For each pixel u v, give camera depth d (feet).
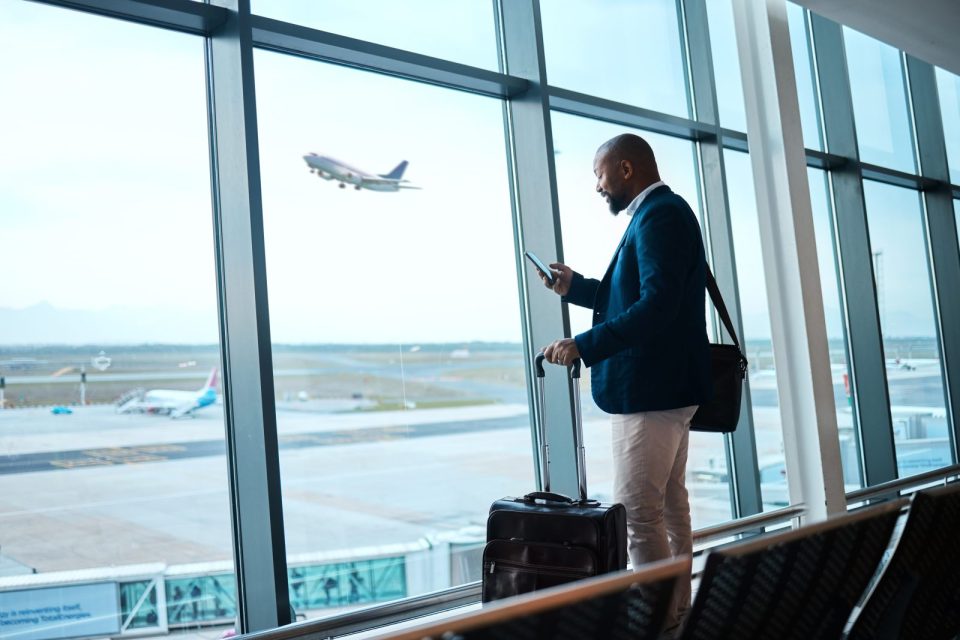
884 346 19.92
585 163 13.28
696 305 8.11
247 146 8.90
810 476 13.42
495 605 2.64
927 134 21.88
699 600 3.27
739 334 14.90
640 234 7.95
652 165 8.46
